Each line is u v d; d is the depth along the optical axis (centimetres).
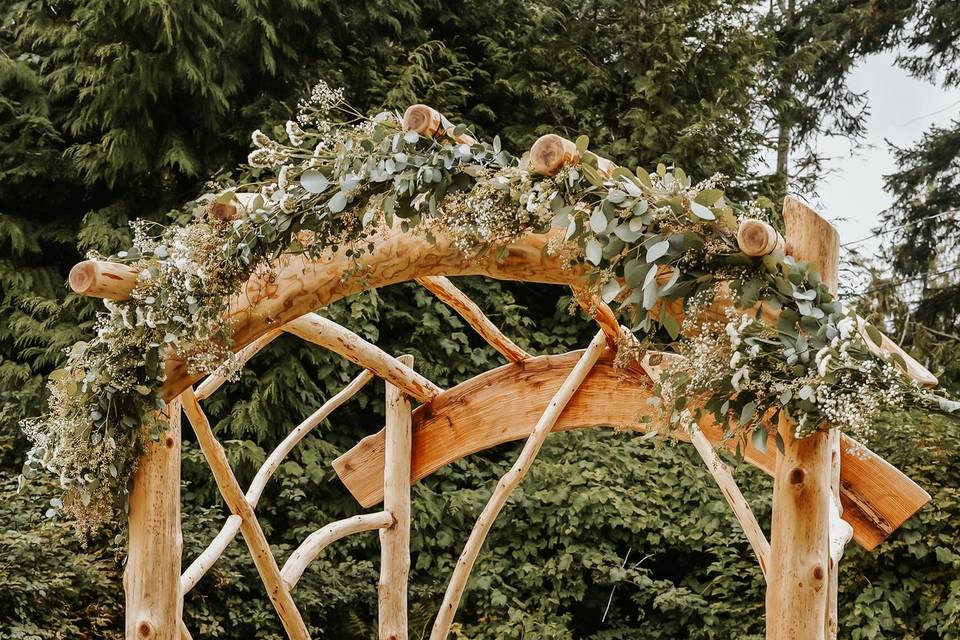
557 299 817
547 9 848
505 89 830
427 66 801
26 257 768
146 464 275
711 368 212
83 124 749
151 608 272
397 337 749
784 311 208
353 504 690
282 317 266
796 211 222
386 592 404
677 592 654
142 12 706
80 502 271
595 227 215
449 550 696
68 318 729
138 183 775
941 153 1111
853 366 200
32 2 795
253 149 755
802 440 214
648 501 678
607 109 860
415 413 417
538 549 702
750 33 866
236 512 344
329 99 258
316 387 693
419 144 243
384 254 259
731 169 826
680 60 823
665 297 216
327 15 784
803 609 212
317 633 650
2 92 787
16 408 692
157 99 723
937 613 597
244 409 670
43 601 555
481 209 229
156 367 264
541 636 640
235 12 761
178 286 257
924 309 1005
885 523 337
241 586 623
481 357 738
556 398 377
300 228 251
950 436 632
